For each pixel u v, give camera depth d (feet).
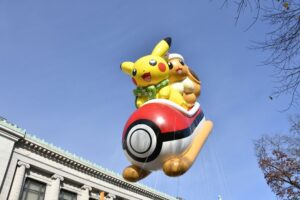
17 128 97.40
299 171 60.64
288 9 21.80
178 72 26.17
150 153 22.24
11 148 94.43
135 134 22.62
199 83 27.81
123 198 125.18
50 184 103.91
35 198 98.48
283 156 61.67
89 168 114.93
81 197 111.24
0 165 90.02
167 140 22.15
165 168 21.88
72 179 110.01
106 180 120.78
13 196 90.79
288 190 59.77
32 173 100.53
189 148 23.57
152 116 22.80
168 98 24.82
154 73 25.04
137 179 23.88
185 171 22.17
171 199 141.59
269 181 61.31
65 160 108.88
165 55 27.63
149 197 134.10
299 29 22.15
